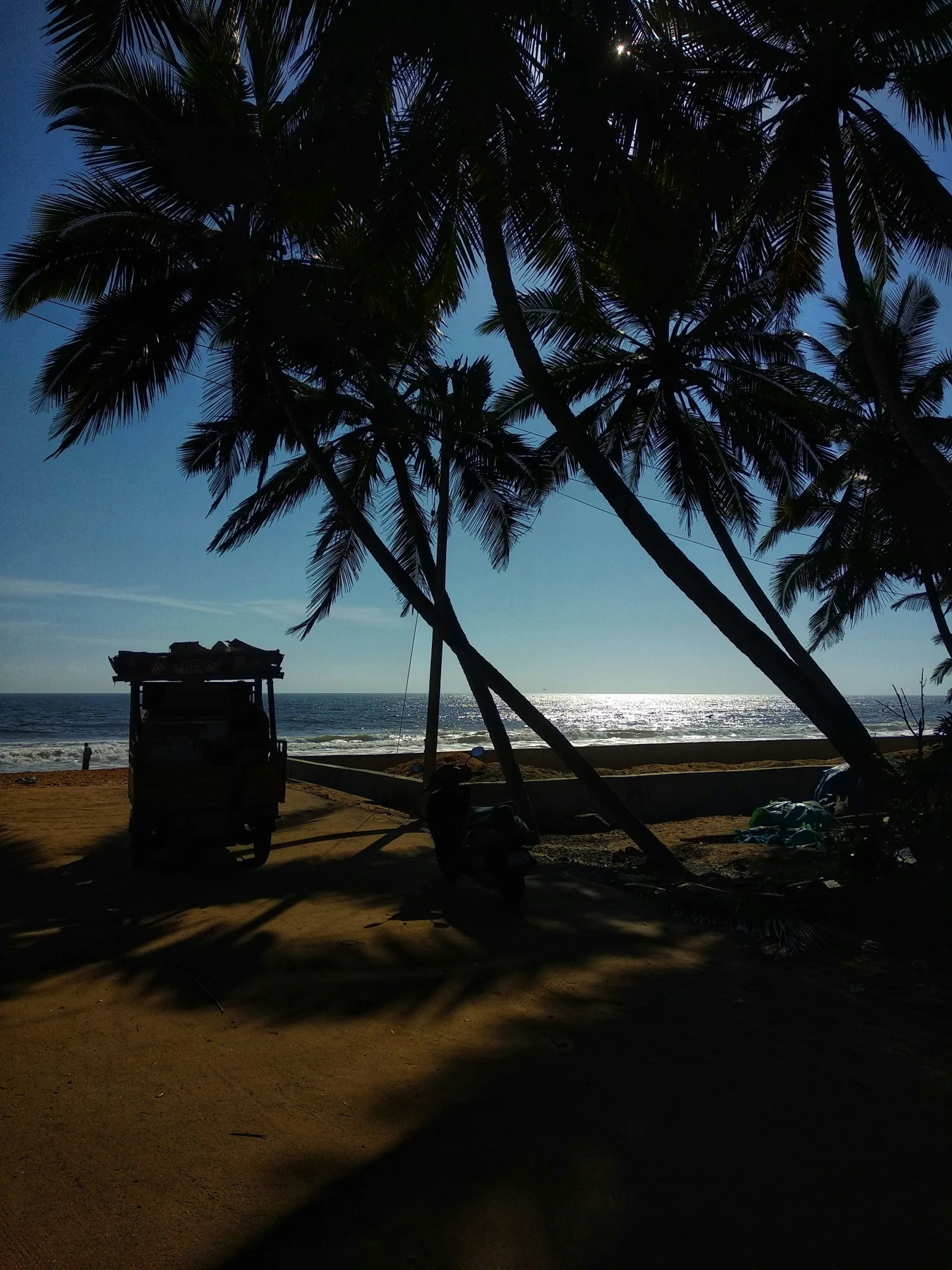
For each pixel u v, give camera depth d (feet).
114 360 34.22
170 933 20.06
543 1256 8.19
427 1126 10.81
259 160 27.07
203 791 27.55
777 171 31.76
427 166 25.13
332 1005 15.46
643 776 52.65
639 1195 9.29
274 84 33.27
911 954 19.74
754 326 44.21
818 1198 9.32
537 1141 10.46
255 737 29.32
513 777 37.32
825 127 30.94
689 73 29.32
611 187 25.40
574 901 24.02
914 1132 11.00
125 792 46.78
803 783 58.54
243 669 29.99
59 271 34.50
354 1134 10.56
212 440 42.70
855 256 30.17
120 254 35.09
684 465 44.32
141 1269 7.86
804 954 19.29
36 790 48.06
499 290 29.99
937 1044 14.28
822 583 70.49
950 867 21.57
